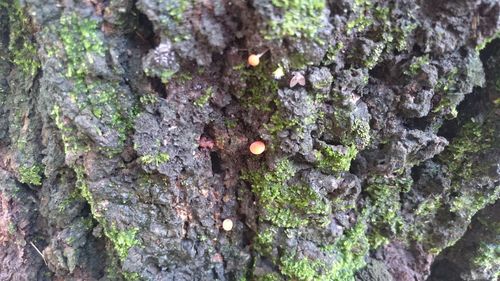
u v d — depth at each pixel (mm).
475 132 210
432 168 226
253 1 153
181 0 156
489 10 168
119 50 173
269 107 182
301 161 197
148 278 210
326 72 173
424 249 253
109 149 184
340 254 230
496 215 237
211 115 191
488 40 176
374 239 248
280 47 160
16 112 215
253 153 198
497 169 211
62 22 165
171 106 181
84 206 219
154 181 194
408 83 188
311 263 217
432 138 200
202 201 207
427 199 232
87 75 171
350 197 214
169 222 202
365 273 242
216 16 161
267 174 199
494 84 197
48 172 209
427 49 179
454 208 232
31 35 194
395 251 256
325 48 163
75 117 175
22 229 228
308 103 177
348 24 169
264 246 223
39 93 199
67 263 217
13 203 224
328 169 198
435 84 185
